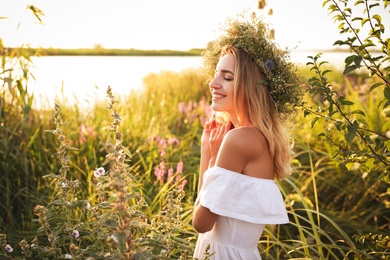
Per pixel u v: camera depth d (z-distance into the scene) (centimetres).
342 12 260
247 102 249
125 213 197
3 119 444
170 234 254
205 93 916
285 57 255
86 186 411
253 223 246
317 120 277
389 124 277
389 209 442
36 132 450
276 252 368
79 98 648
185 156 530
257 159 245
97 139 499
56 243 244
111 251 222
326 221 418
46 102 509
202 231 247
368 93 678
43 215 232
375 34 257
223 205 238
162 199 392
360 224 419
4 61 433
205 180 245
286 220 252
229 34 262
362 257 307
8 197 385
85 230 256
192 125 673
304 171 480
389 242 293
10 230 363
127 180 231
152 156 484
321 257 308
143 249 207
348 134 260
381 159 273
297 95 256
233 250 246
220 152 244
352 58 246
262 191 244
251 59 252
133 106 697
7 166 411
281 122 260
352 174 483
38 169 434
